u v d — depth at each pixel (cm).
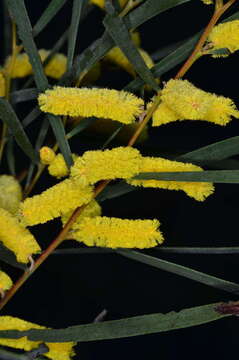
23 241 36
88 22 60
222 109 35
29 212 35
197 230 57
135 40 45
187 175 35
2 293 38
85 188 35
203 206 58
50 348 38
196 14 61
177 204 57
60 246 56
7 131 43
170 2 36
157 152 44
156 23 62
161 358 56
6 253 38
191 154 37
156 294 56
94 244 38
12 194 39
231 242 57
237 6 56
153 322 36
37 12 62
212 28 35
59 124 37
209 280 38
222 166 42
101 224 36
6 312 55
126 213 56
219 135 58
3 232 36
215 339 56
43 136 42
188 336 56
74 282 56
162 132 56
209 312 36
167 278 56
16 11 37
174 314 36
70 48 38
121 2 41
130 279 56
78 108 34
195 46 37
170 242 56
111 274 57
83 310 56
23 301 56
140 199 56
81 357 55
